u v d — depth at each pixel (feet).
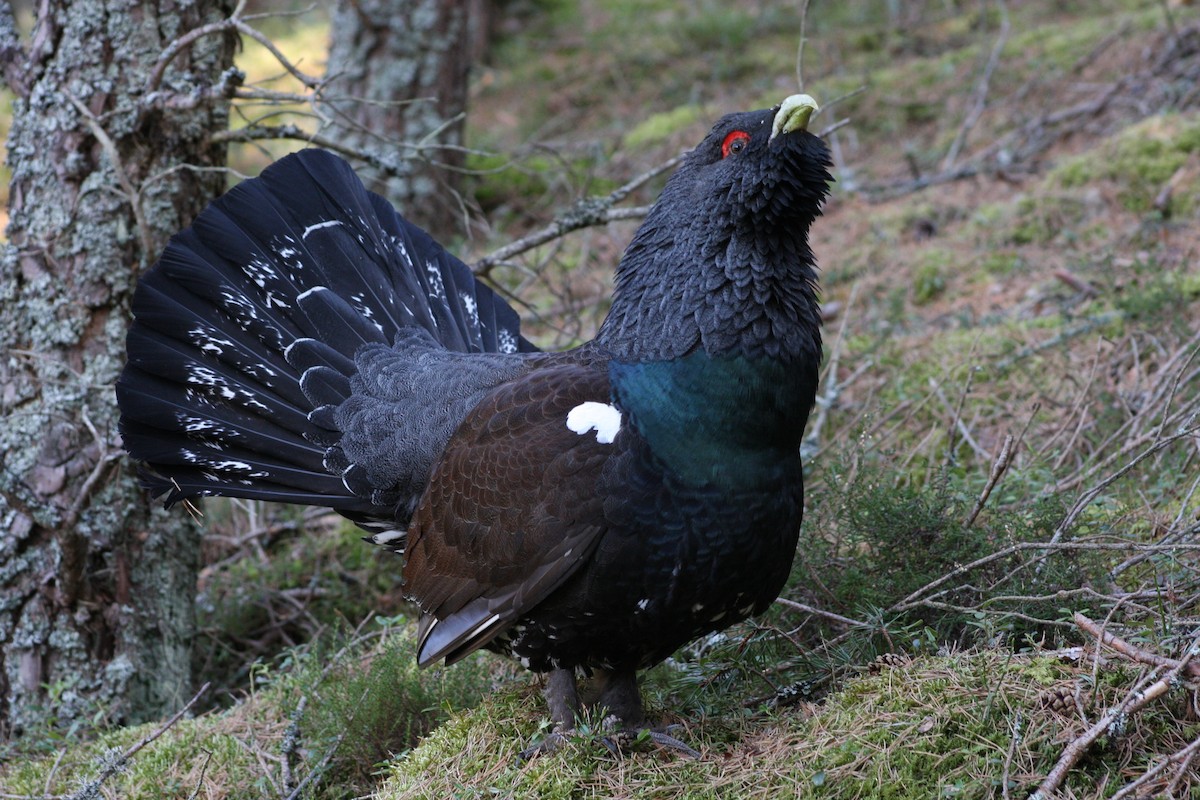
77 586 36.55
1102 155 56.08
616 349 27.66
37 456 36.50
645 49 90.43
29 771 32.81
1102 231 52.24
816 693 28.76
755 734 26.91
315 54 91.56
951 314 50.57
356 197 34.65
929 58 77.71
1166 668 23.43
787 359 26.37
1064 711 23.89
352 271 33.83
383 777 30.96
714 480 25.62
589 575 26.03
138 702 37.65
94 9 36.17
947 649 27.35
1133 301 43.62
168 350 32.27
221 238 32.96
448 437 30.17
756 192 26.32
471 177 72.54
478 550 27.27
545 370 27.96
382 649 34.58
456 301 35.35
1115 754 23.24
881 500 30.94
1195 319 43.50
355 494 31.65
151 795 30.58
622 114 83.25
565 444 26.14
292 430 32.17
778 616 30.83
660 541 25.72
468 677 32.35
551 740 27.40
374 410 31.55
